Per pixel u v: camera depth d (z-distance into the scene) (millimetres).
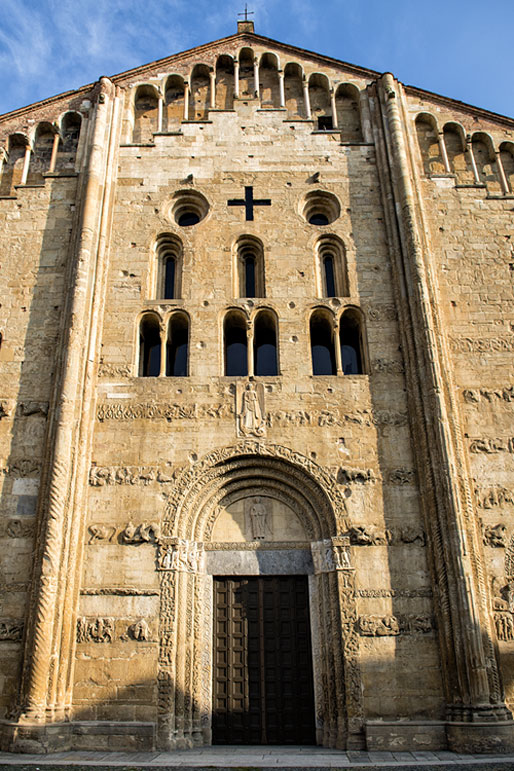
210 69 30016
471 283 24781
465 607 18531
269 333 25156
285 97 29734
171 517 20750
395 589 19812
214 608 20578
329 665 19312
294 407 22438
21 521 20672
